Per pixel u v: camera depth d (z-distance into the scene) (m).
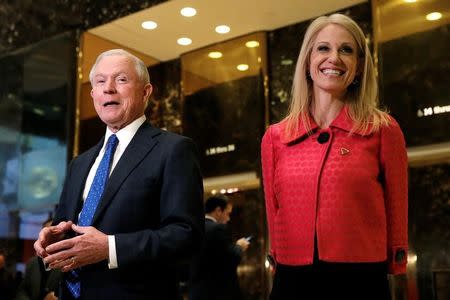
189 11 5.85
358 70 2.54
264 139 2.61
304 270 2.30
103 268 2.48
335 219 2.27
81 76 6.52
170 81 6.75
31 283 4.42
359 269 2.24
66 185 2.88
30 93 6.89
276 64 6.04
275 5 5.65
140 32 6.34
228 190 5.96
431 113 4.92
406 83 5.06
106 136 2.85
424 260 4.82
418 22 5.11
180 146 2.65
